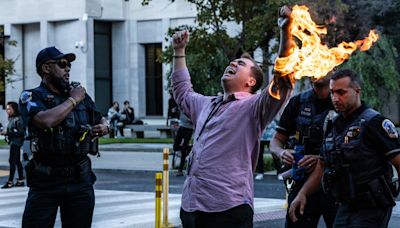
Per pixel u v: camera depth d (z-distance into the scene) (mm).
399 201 12375
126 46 41406
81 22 39469
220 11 20422
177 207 11930
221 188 4812
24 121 5812
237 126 4867
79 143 5863
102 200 12961
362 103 5336
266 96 4715
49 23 40312
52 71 5938
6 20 41156
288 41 4535
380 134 5168
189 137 17719
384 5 28719
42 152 5828
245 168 4887
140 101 41469
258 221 10562
